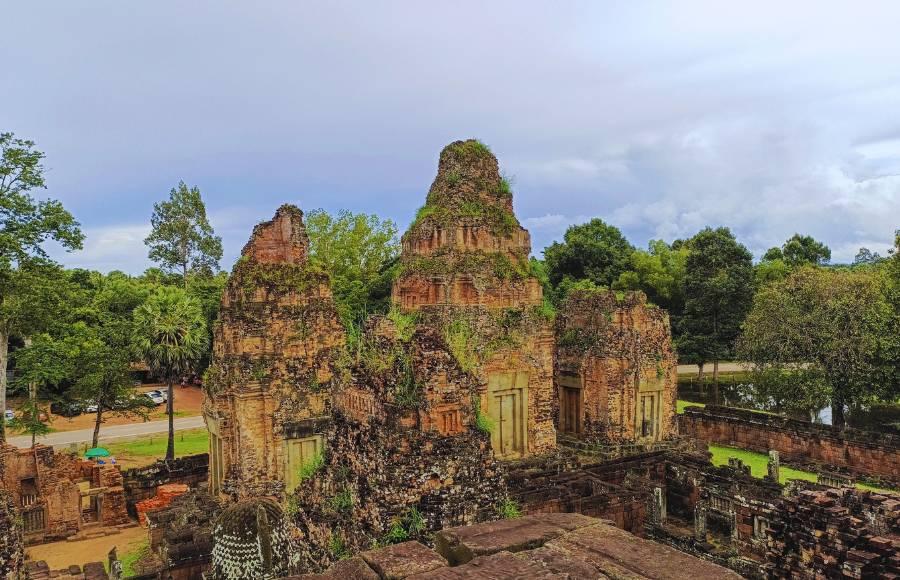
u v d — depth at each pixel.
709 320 63.62
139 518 36.88
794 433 45.16
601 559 8.43
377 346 15.95
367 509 14.48
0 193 37.88
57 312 44.56
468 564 8.02
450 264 33.06
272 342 31.83
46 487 34.78
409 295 33.81
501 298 34.22
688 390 69.69
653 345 39.12
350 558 9.05
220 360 32.69
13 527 22.81
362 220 76.62
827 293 48.22
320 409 32.62
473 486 14.80
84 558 31.92
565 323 41.12
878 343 44.75
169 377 48.72
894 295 46.53
